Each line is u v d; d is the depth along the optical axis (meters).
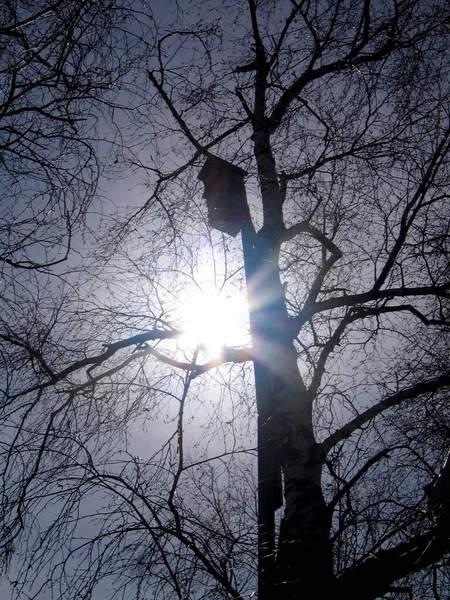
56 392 5.93
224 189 6.61
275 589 4.52
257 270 6.29
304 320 6.02
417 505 4.92
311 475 5.19
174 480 4.63
